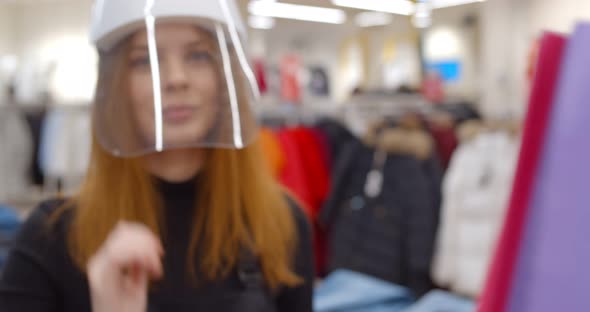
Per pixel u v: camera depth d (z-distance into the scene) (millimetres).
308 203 3471
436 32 4594
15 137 4203
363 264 3064
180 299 875
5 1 6230
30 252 840
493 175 2785
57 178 4062
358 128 3941
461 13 4391
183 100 786
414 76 4602
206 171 903
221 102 810
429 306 1494
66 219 862
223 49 811
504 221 378
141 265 526
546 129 360
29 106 3840
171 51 788
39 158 4289
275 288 940
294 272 989
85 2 6152
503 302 374
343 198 3273
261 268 930
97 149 870
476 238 2805
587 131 331
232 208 909
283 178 3428
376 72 4566
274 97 4105
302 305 1006
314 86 4809
